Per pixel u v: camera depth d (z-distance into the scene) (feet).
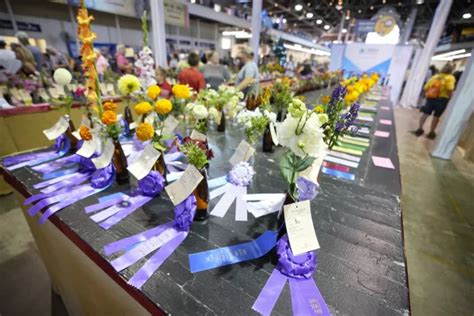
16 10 16.47
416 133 16.15
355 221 2.79
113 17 22.74
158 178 3.06
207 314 1.71
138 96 4.27
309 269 2.01
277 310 1.75
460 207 8.30
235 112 6.38
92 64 3.10
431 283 5.37
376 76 11.41
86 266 2.78
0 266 5.23
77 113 8.41
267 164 4.34
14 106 7.52
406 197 8.82
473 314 4.74
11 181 3.65
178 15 21.43
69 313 4.39
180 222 2.51
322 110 2.58
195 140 2.85
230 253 2.26
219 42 40.50
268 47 29.27
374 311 1.76
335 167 4.32
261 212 2.90
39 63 12.35
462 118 11.43
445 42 31.89
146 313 2.09
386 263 2.20
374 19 29.55
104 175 3.28
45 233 3.53
